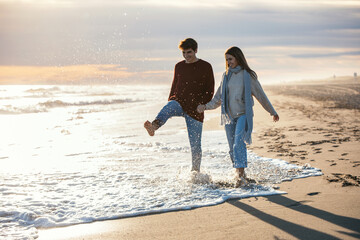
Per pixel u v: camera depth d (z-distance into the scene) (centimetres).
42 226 284
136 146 706
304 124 971
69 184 419
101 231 270
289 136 761
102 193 376
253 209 308
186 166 514
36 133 952
